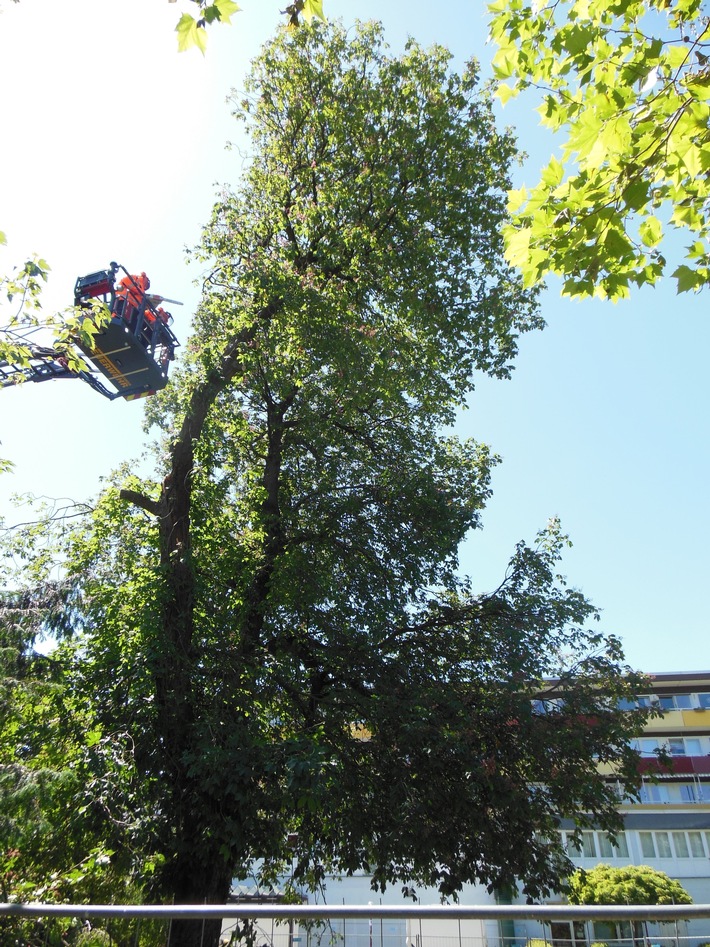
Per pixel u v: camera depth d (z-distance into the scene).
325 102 17.23
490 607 14.44
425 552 14.31
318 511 14.87
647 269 5.88
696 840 31.56
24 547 13.74
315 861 12.89
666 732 35.28
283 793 10.59
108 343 19.33
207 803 10.91
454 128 17.20
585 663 13.90
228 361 14.90
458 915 3.52
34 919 4.98
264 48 17.48
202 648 12.59
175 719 11.34
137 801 10.58
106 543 14.38
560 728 12.39
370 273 16.33
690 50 5.00
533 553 14.66
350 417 15.41
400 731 11.68
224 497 15.23
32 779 6.59
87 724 10.85
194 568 12.70
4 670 8.22
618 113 4.95
